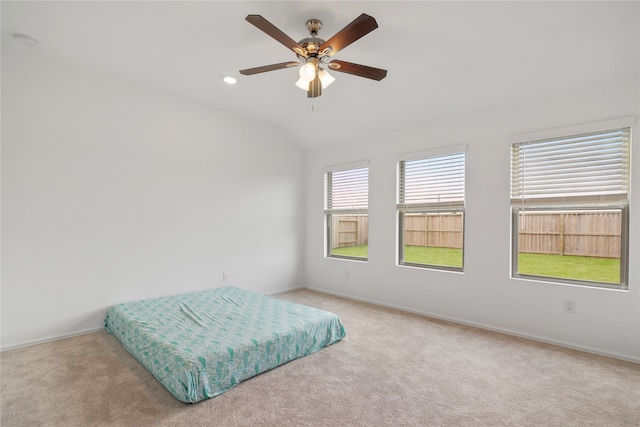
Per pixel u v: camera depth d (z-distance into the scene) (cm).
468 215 350
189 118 392
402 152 408
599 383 225
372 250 438
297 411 193
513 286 319
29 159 287
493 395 210
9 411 190
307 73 221
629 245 262
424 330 330
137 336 256
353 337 311
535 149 312
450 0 206
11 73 278
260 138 468
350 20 230
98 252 325
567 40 244
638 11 211
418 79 319
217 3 214
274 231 486
